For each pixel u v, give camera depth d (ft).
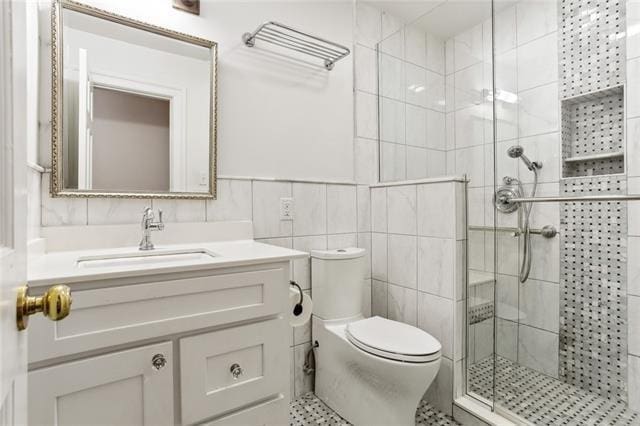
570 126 5.53
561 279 5.59
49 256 3.57
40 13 3.89
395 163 7.14
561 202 5.54
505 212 5.89
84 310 2.52
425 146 7.13
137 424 2.72
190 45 4.86
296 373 5.90
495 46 6.08
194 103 4.87
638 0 4.95
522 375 5.72
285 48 5.87
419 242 5.90
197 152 4.88
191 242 4.72
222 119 5.17
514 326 5.78
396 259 6.35
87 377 2.51
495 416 4.89
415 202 5.98
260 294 3.37
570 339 5.53
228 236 5.04
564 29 5.62
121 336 2.64
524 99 5.90
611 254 5.13
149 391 2.75
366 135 6.95
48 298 1.43
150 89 4.56
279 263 3.50
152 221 4.27
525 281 5.76
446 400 5.41
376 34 7.21
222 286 3.11
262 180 5.55
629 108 4.96
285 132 5.84
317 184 6.20
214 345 3.06
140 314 2.73
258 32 5.33
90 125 4.15
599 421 4.80
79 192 4.06
